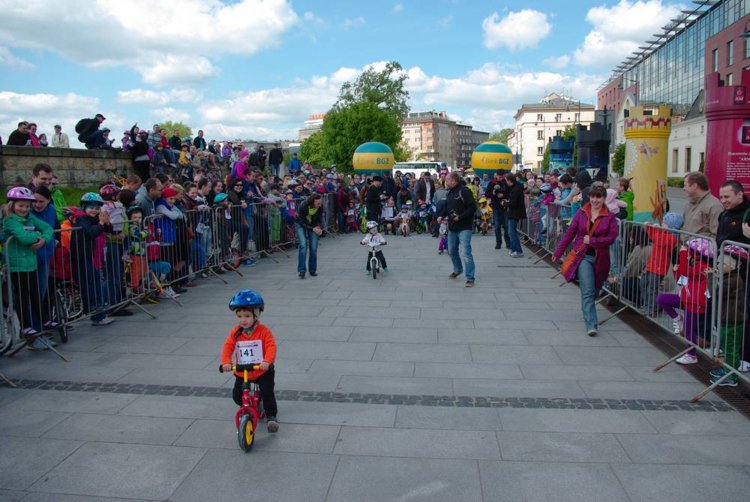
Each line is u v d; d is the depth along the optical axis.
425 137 172.50
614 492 3.34
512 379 5.18
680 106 60.31
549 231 12.22
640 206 10.41
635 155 10.37
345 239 16.97
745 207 5.10
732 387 4.88
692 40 57.28
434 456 3.78
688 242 5.31
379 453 3.83
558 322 7.12
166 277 8.76
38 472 3.65
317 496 3.34
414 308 7.91
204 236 9.91
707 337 5.14
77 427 4.29
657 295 6.50
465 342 6.32
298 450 3.89
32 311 6.14
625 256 7.46
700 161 50.59
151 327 7.05
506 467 3.63
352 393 4.87
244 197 12.30
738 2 46.59
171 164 18.52
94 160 16.25
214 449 3.93
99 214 6.97
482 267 11.41
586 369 5.43
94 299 6.97
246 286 9.57
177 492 3.41
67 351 6.12
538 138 125.56
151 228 8.20
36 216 6.51
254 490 3.41
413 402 4.66
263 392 4.10
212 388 5.05
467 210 9.45
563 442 3.95
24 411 4.59
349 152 57.47
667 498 3.28
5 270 5.78
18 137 14.43
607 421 4.28
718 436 4.02
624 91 83.06
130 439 4.09
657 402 4.62
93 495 3.39
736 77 47.47
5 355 5.92
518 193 12.56
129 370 5.53
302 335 6.62
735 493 3.32
